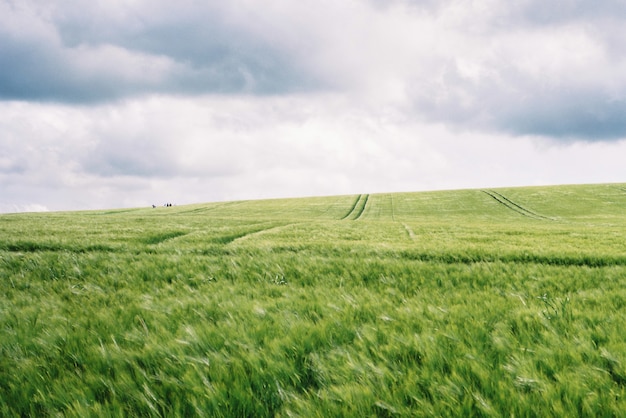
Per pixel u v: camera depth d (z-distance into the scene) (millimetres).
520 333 2906
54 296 4555
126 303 4246
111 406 1977
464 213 59062
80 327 3170
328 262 7156
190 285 5488
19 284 5289
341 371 2307
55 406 1997
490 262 7703
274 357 2492
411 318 3371
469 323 3180
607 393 1949
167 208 78562
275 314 3461
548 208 59375
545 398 1914
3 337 2900
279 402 2066
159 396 2080
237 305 3875
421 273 6012
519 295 4383
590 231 21469
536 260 8555
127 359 2504
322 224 28203
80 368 2492
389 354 2527
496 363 2393
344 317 3396
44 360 2510
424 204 70500
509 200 68312
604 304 3814
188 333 2908
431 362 2365
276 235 17797
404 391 2029
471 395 1971
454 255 8961
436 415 1799
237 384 2137
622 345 2516
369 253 9367
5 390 2176
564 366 2246
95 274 6012
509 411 1828
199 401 1991
